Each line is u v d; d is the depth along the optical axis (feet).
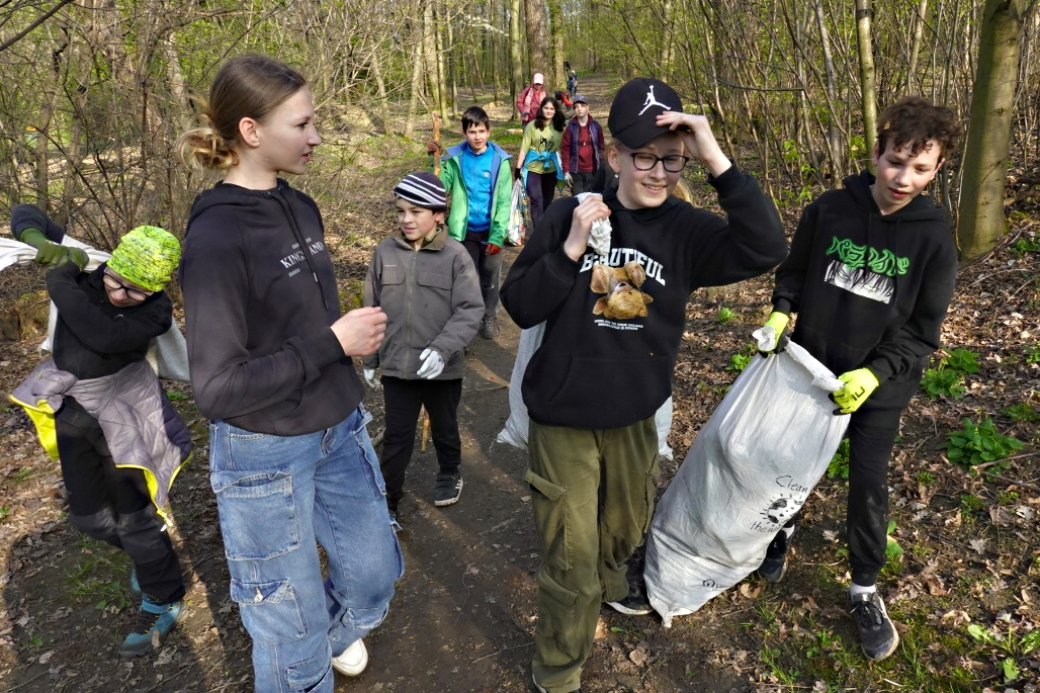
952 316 16.01
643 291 6.97
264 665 7.12
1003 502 10.34
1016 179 19.88
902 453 11.85
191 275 5.94
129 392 8.87
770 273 20.44
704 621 9.31
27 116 18.81
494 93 88.58
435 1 28.73
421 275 10.75
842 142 18.70
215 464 6.66
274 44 22.66
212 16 19.29
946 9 17.35
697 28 20.68
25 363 18.80
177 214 20.27
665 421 9.59
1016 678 7.79
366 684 8.89
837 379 7.94
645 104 6.43
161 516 9.26
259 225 6.31
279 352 6.20
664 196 6.84
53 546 11.70
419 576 10.81
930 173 7.30
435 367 10.33
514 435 9.48
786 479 8.38
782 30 19.57
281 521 6.80
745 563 9.06
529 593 10.27
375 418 15.70
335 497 7.71
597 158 28.40
